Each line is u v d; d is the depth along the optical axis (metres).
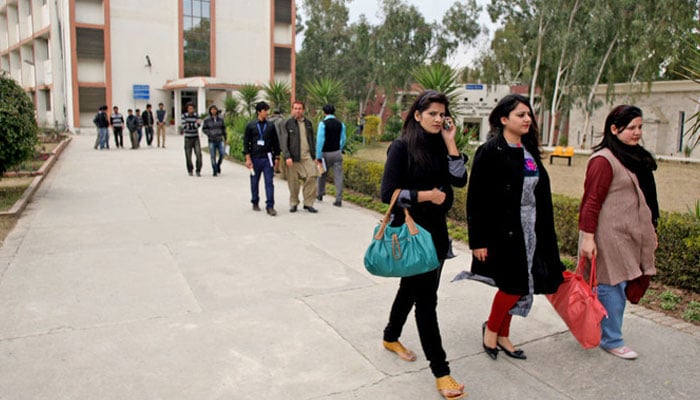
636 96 26.39
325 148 8.81
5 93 8.53
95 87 31.53
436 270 3.17
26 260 5.60
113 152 18.55
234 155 16.22
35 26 34.72
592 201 3.52
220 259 5.84
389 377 3.35
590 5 26.97
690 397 3.15
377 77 43.44
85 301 4.50
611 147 3.55
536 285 3.40
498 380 3.34
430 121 3.10
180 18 32.84
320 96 14.16
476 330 4.09
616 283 3.53
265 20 35.44
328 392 3.16
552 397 3.14
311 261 5.84
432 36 39.84
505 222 3.29
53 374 3.29
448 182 3.20
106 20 31.20
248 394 3.12
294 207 8.58
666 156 23.50
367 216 8.38
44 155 14.67
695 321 4.23
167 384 3.21
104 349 3.64
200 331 3.97
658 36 24.31
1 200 8.46
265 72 35.84
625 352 3.64
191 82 30.20
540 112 37.62
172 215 8.04
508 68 35.59
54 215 7.83
